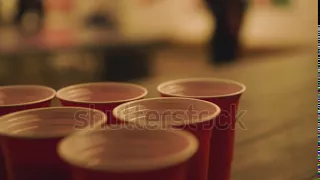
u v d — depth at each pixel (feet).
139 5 9.07
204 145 1.22
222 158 1.53
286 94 3.08
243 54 8.85
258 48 9.66
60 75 5.99
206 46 9.05
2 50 5.42
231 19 8.14
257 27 10.03
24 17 6.46
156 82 3.22
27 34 6.19
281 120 2.51
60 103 1.58
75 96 1.71
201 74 3.76
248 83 3.41
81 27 7.36
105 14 8.06
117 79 6.77
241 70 4.00
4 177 1.31
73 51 6.34
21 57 5.55
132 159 1.06
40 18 6.69
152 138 1.06
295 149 2.08
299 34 10.30
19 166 1.11
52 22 6.95
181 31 9.73
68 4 7.50
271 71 3.92
